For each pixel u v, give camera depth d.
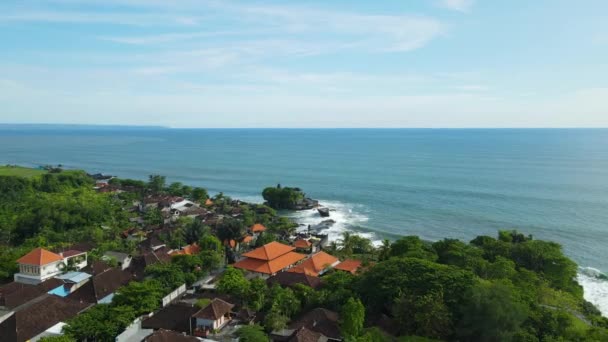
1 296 72.75
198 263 88.00
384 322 63.66
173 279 78.62
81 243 108.25
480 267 82.12
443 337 58.62
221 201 187.50
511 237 112.19
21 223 125.94
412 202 192.62
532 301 66.25
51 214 128.75
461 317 59.88
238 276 78.38
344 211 179.62
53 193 185.38
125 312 63.38
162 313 64.75
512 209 174.12
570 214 164.00
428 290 63.47
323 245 125.88
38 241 109.19
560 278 88.75
